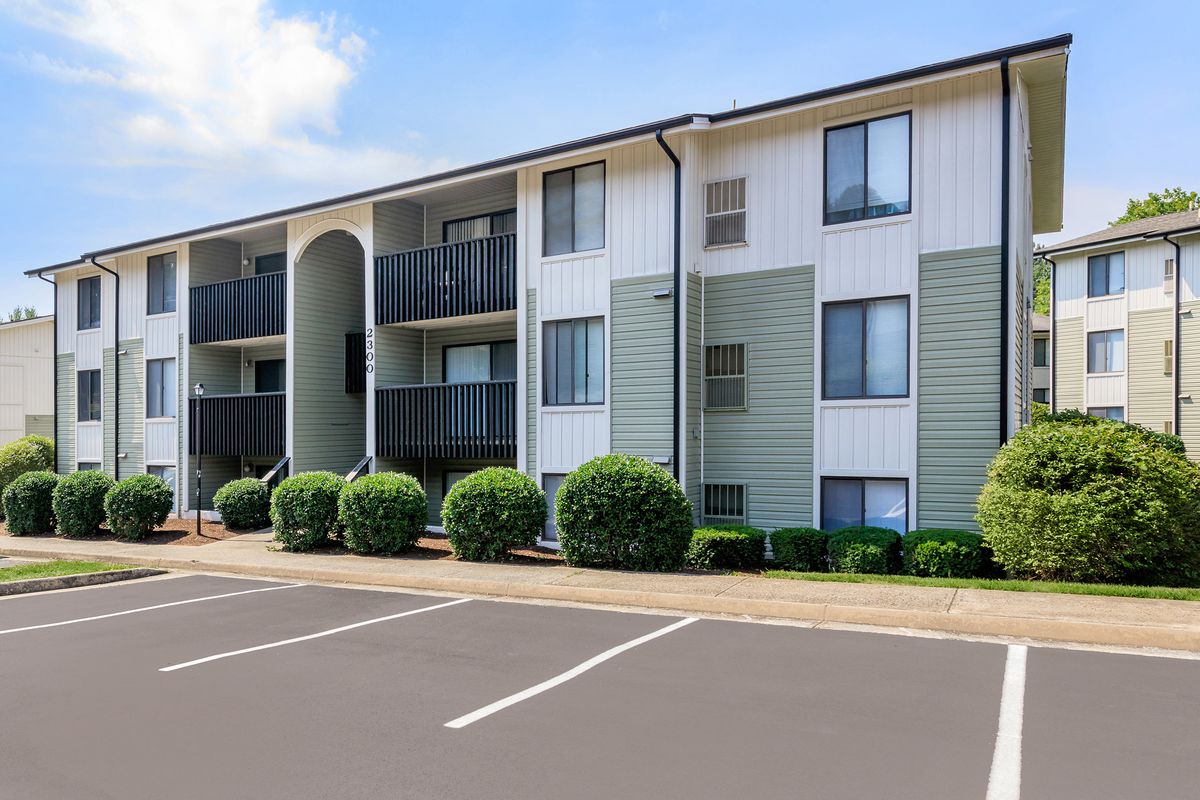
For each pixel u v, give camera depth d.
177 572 12.66
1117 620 7.02
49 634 8.27
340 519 13.40
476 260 15.43
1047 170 16.30
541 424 14.55
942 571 10.27
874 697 5.54
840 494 12.47
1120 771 4.24
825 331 12.58
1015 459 9.64
